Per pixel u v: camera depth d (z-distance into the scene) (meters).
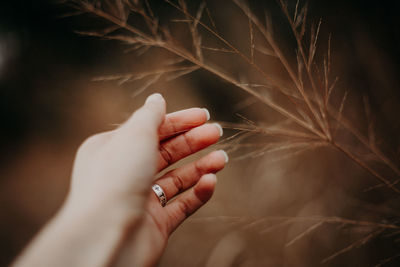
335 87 0.53
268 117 0.58
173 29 0.55
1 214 0.87
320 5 0.54
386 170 0.48
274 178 0.57
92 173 0.32
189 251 0.57
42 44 0.99
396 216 0.45
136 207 0.31
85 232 0.30
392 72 0.51
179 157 0.41
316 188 0.54
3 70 1.06
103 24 0.58
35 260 0.29
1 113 1.18
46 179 0.94
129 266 0.32
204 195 0.39
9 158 1.05
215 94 0.74
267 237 0.53
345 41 0.54
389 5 0.50
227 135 0.74
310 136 0.37
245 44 0.58
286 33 0.56
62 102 0.95
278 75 0.53
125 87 0.72
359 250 0.48
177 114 0.39
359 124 0.51
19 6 0.96
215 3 0.61
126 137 0.33
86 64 0.94
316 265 0.50
